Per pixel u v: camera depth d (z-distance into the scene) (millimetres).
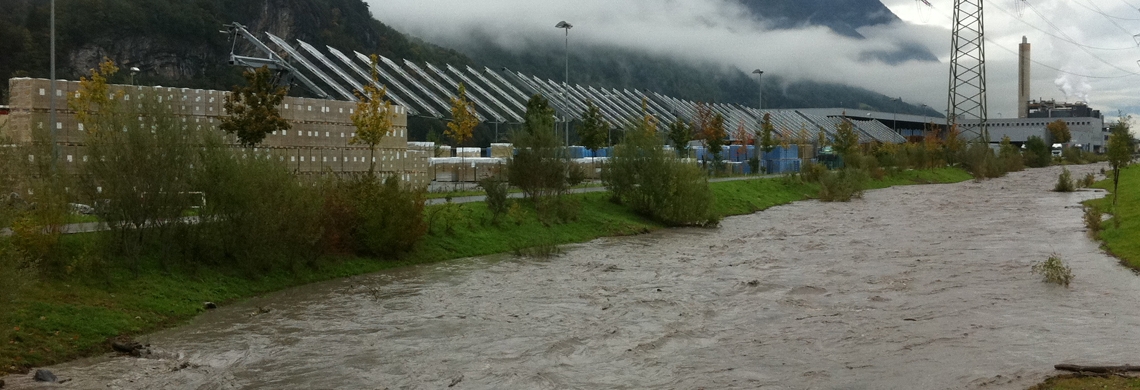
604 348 23078
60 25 107562
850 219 62781
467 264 39594
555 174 52875
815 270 36906
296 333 24906
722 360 21672
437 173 73500
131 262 28125
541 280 34750
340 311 28172
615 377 20219
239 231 31969
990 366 20375
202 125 35719
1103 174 117062
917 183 112125
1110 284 31453
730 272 36719
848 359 21516
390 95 107062
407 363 21531
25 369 20453
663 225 58281
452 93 137375
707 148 104875
